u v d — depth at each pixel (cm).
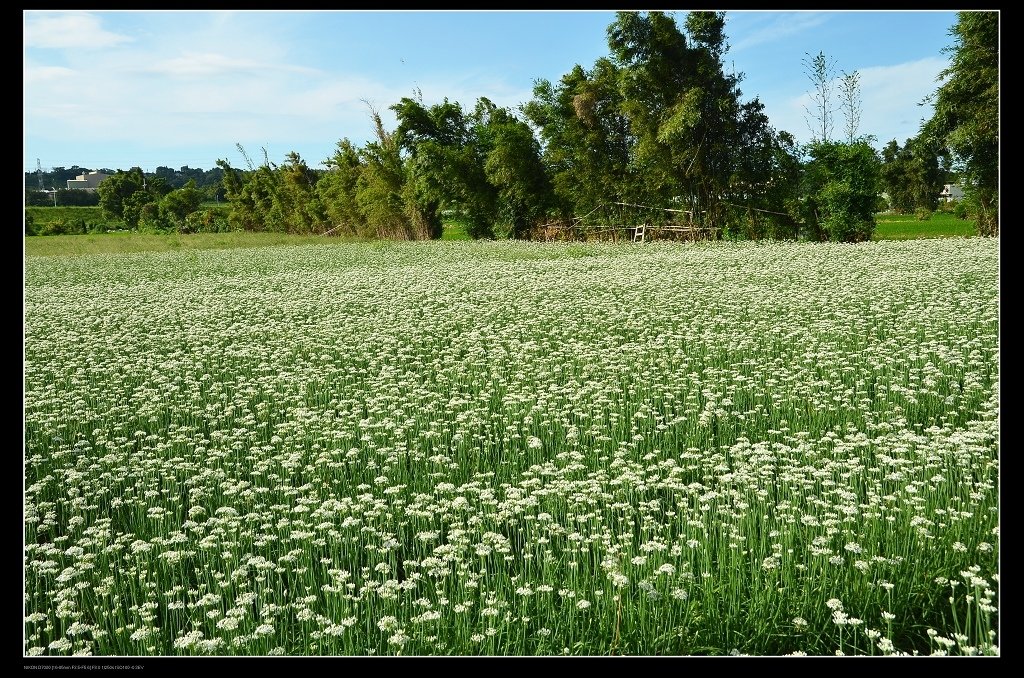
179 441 762
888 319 1207
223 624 434
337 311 1543
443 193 3869
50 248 3875
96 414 877
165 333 1380
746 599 482
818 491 639
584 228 3328
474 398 912
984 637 421
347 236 5069
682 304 1381
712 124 2820
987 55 2383
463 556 545
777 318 1245
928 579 489
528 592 465
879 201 2858
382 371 1023
